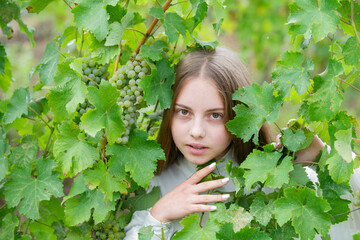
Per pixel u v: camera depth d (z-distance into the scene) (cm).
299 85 99
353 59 98
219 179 110
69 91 105
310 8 95
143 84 105
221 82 114
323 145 122
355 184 133
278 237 104
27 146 126
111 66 127
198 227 102
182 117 116
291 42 105
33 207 113
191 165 132
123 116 108
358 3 100
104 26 102
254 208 102
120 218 121
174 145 135
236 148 130
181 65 120
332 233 138
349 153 93
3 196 130
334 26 93
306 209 96
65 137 104
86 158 103
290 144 102
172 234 120
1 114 131
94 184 102
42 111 135
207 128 114
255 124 104
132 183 116
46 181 115
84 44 130
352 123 101
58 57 117
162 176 137
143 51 107
